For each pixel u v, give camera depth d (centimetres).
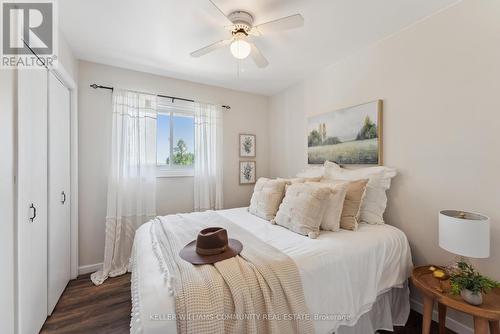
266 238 158
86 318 174
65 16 168
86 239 242
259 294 104
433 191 171
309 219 166
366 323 147
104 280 227
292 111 317
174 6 158
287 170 329
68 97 222
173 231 169
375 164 208
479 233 125
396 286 160
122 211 250
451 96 160
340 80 244
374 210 192
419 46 177
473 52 149
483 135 146
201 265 114
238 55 176
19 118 127
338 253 137
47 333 158
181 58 237
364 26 182
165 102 285
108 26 182
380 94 205
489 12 142
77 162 234
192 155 311
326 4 155
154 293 94
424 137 176
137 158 259
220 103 324
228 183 333
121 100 252
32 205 146
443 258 166
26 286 138
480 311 115
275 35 194
